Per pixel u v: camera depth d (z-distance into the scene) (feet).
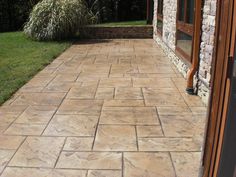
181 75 19.27
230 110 5.21
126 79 18.52
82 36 35.88
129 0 45.85
